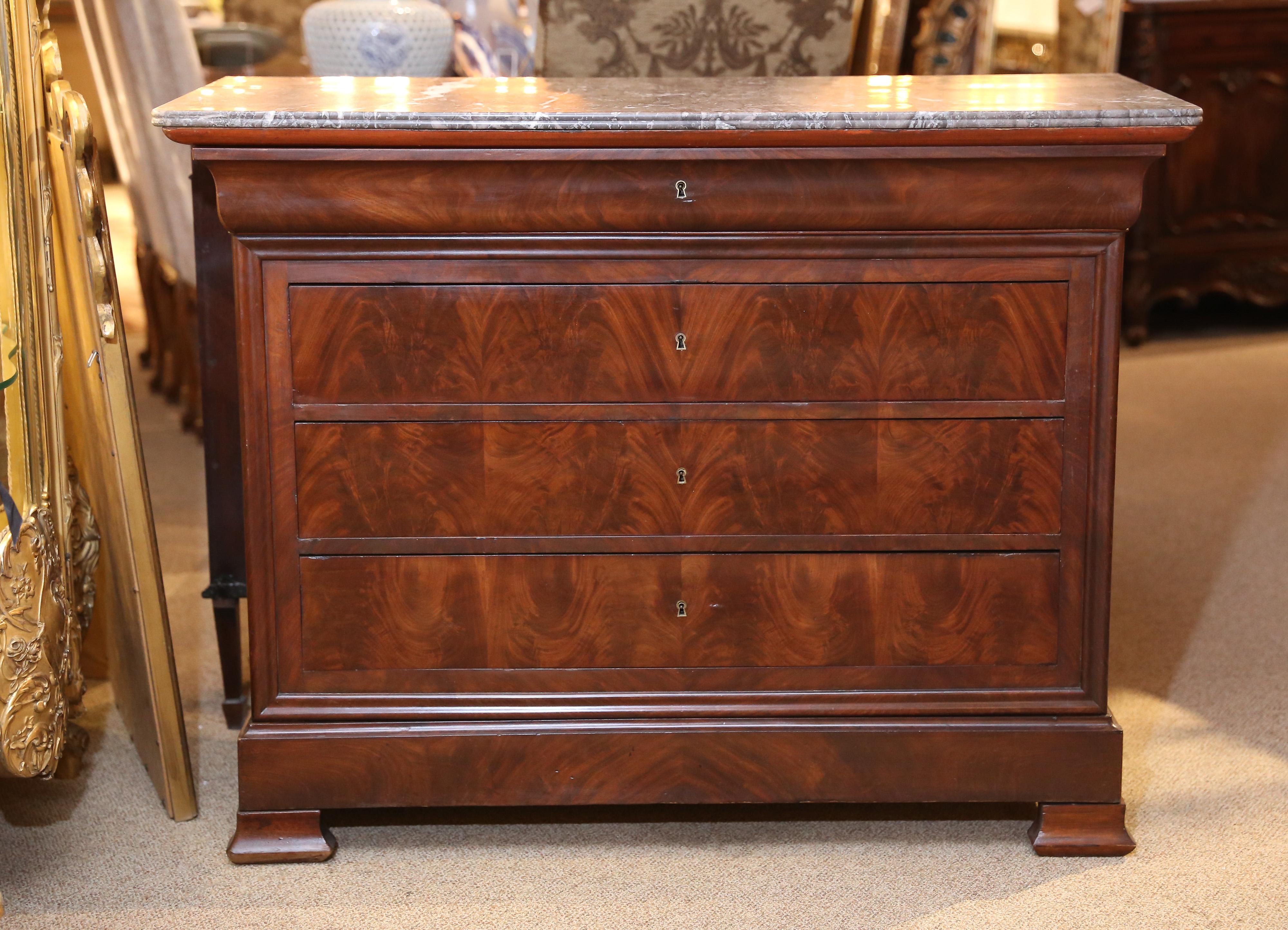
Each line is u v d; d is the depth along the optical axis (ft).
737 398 6.50
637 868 6.72
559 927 6.25
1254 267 16.85
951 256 6.37
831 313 6.42
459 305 6.38
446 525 6.60
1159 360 16.22
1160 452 13.06
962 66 10.07
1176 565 10.53
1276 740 7.91
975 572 6.68
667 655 6.75
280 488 6.53
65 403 7.34
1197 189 16.47
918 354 6.47
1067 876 6.63
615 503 6.59
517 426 6.51
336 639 6.69
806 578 6.68
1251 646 9.14
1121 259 6.38
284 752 6.67
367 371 6.44
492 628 6.70
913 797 6.79
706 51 8.95
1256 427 13.76
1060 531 6.64
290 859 6.75
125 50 12.14
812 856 6.82
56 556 6.61
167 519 11.48
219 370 7.66
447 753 6.70
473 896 6.50
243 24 14.23
